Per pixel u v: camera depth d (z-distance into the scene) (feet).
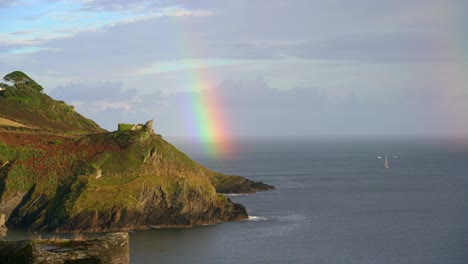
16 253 82.28
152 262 306.55
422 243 363.97
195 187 450.30
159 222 433.07
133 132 496.64
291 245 355.36
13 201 432.25
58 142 485.15
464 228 419.54
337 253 333.62
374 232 402.31
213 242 363.56
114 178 445.37
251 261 311.27
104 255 86.07
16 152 460.96
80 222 407.64
